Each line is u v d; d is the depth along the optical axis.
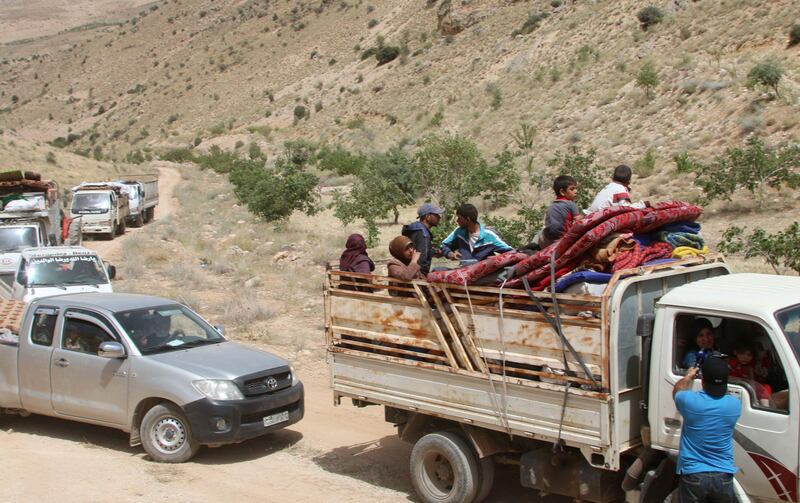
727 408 4.87
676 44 46.28
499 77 67.88
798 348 4.97
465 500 6.46
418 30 110.19
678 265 6.04
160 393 7.94
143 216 38.38
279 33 157.25
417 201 37.50
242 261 22.34
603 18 60.44
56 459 8.00
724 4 46.94
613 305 5.38
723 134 32.09
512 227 19.44
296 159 69.31
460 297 6.35
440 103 71.81
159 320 8.85
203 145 109.81
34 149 67.25
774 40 39.00
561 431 5.74
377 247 24.86
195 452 7.94
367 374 7.12
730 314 5.12
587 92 46.41
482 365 6.23
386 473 7.68
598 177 27.70
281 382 8.42
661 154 32.97
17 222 19.89
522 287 6.06
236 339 13.56
